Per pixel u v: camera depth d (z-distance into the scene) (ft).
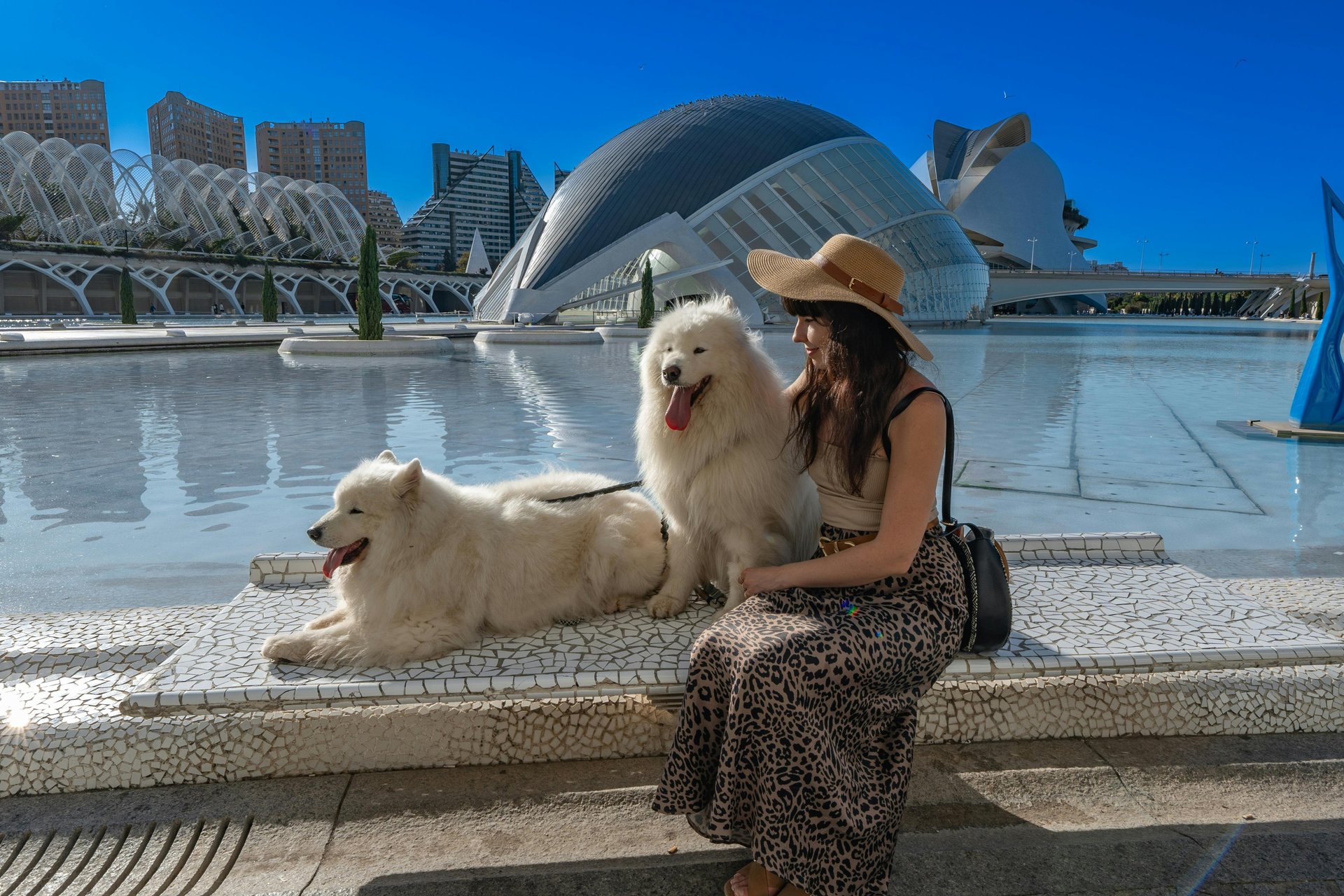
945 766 7.07
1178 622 8.07
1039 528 15.76
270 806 6.46
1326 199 27.30
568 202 130.52
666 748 7.25
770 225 128.06
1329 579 10.65
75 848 5.98
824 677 5.27
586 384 44.37
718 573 8.89
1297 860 5.79
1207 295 372.79
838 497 6.32
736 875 5.50
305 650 7.32
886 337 6.03
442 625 7.39
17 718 6.84
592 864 5.77
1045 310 350.23
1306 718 7.51
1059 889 5.53
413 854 5.90
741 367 7.74
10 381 43.47
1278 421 29.63
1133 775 6.93
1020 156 268.21
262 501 17.72
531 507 8.44
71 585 12.39
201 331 88.28
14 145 199.93
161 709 6.66
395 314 256.73
